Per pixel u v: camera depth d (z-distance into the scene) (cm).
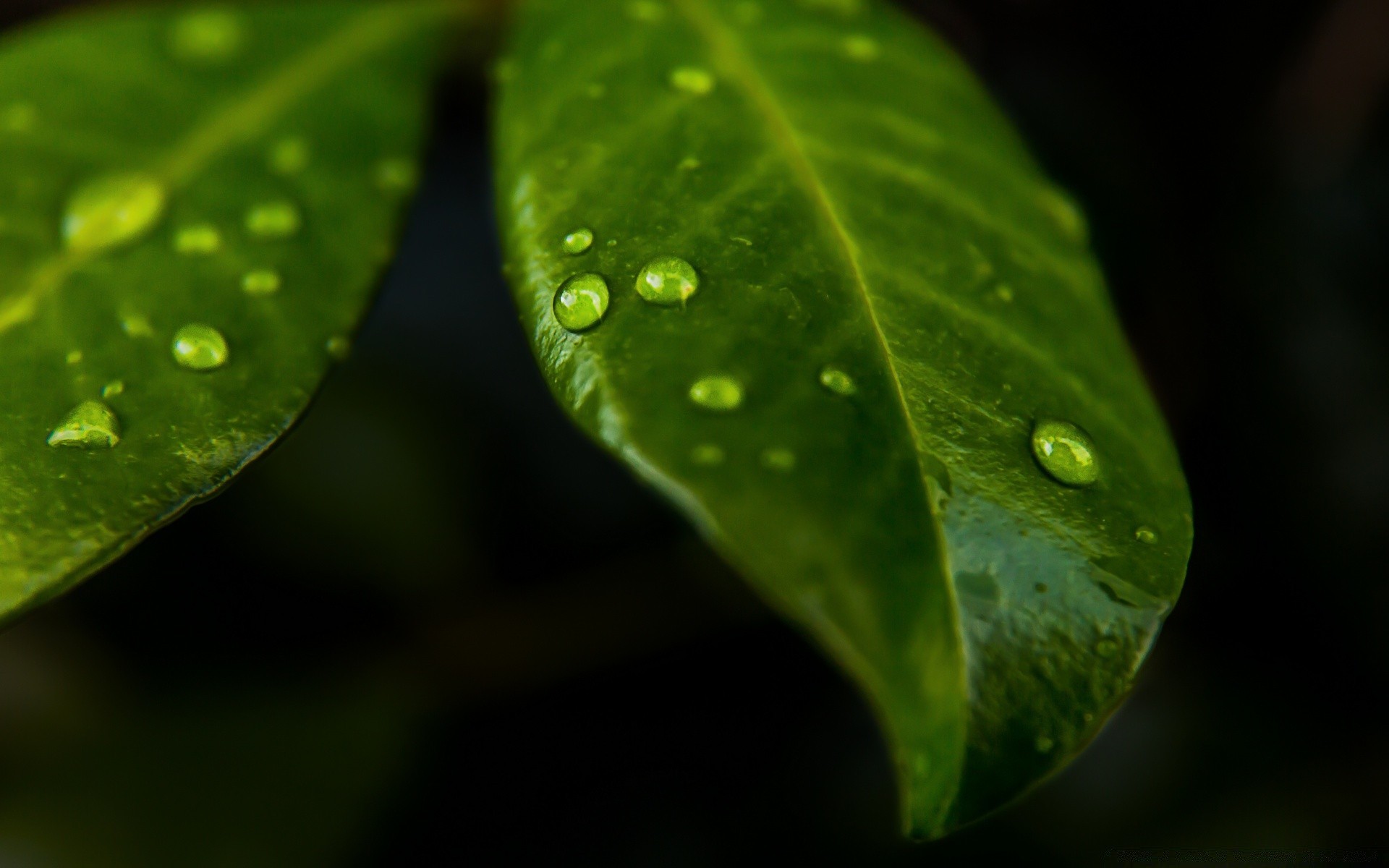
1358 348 28
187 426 20
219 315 21
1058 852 26
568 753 28
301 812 27
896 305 20
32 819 26
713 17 22
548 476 30
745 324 20
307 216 22
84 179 21
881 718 19
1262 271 29
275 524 28
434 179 31
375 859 27
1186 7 29
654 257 20
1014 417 20
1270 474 27
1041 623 19
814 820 27
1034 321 20
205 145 22
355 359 30
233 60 22
